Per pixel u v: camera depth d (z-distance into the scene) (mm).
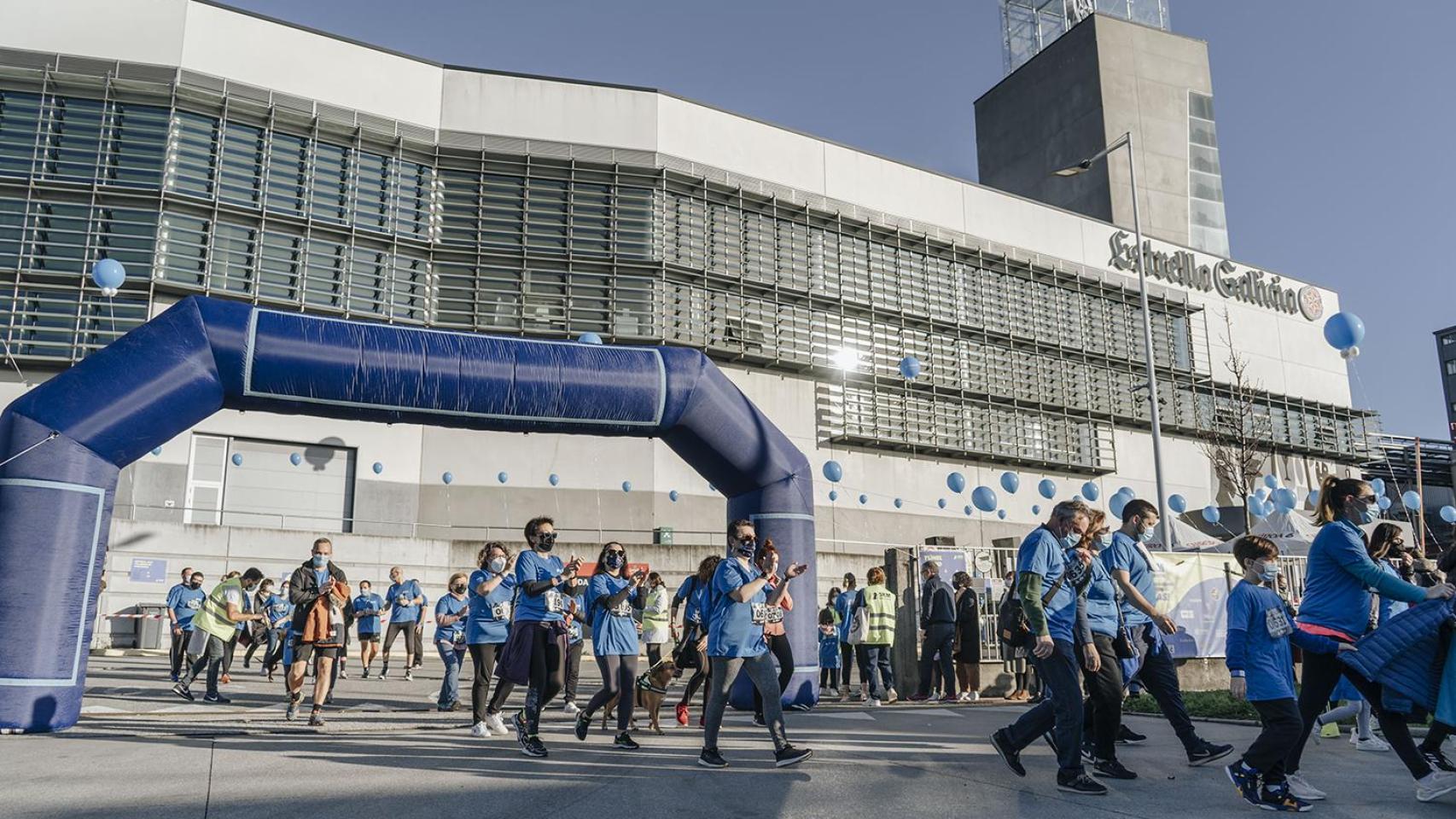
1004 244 34719
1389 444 47781
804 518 11953
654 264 27281
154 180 23422
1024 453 33469
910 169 33125
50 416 9117
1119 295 37250
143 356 9406
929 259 32875
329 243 25109
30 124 23109
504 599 8805
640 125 28203
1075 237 36625
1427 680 5699
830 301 30297
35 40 23203
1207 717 10102
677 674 9492
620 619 8148
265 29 25047
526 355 10766
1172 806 5641
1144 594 7172
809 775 6570
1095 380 35812
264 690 13570
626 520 26031
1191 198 45562
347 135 25594
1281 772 5559
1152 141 45500
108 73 23484
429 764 6992
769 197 29766
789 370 29250
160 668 17000
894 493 30438
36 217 22734
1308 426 41469
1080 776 6004
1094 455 35000
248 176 24422
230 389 9797
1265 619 5703
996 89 50656
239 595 11930
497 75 27406
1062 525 6531
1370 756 7613
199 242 23703
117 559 20750
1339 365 43562
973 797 5879
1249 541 5996
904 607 13828
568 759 7285
